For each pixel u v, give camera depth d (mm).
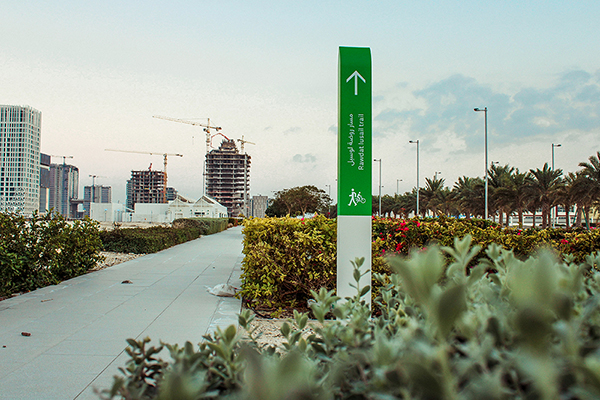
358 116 5699
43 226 8688
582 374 743
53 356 4375
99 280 9445
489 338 860
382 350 1001
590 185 30797
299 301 7055
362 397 1102
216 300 7414
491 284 1590
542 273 937
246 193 172000
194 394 909
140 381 1465
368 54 5738
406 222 8344
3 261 7324
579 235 7535
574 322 1026
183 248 18812
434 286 888
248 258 6871
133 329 5449
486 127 35812
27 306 6754
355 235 5668
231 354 1331
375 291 5789
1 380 3736
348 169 5691
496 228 8711
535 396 738
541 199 36344
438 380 712
